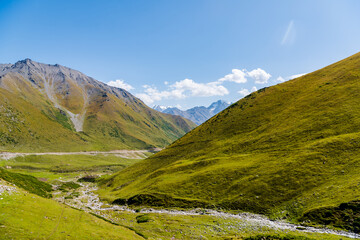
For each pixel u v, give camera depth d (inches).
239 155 3363.7
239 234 1587.1
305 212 1753.2
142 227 1849.2
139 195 2987.2
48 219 1259.2
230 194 2427.4
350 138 2492.6
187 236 1616.6
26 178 3715.6
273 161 2731.3
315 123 3213.6
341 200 1686.8
